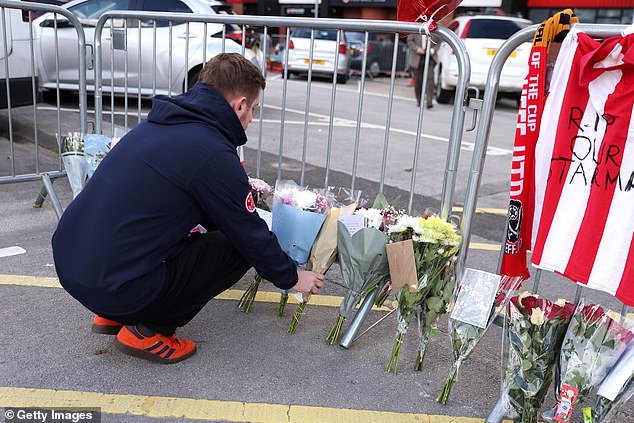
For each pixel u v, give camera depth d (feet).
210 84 7.63
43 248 12.46
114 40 13.01
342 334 9.64
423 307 8.46
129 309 7.59
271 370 8.56
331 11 85.97
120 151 7.54
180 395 7.87
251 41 29.09
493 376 8.82
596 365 6.80
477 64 37.01
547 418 7.29
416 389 8.37
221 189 7.36
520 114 7.90
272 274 8.11
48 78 26.22
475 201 8.96
